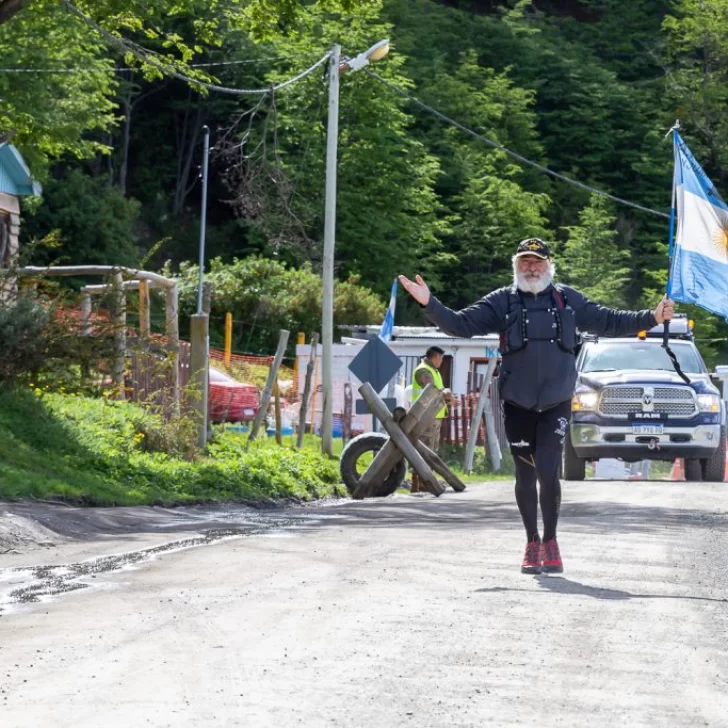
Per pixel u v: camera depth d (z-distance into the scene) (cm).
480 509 3441
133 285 4241
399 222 13838
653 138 16850
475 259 15138
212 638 1330
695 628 1430
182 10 5678
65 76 8300
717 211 2377
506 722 1006
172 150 15338
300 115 13225
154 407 4288
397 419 4262
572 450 4791
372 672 1170
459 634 1359
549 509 1895
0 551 2238
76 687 1109
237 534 2527
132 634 1358
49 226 11662
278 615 1467
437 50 16650
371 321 11681
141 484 3612
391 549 2177
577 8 19500
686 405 4672
